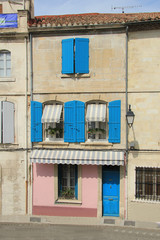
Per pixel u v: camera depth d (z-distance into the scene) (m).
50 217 10.79
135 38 10.34
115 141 10.41
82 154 10.27
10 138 11.06
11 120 11.07
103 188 10.89
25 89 11.00
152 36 10.23
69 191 10.99
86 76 10.55
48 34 10.87
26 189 11.07
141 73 10.32
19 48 11.07
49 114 10.52
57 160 10.20
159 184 10.34
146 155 10.31
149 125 10.30
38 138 10.91
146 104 10.31
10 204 11.19
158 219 10.22
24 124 11.09
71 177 11.20
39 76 10.94
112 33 10.45
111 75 10.48
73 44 10.59
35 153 10.58
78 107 10.65
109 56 10.48
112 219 10.49
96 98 10.58
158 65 10.20
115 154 10.09
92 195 10.69
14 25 11.01
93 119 10.04
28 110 11.08
